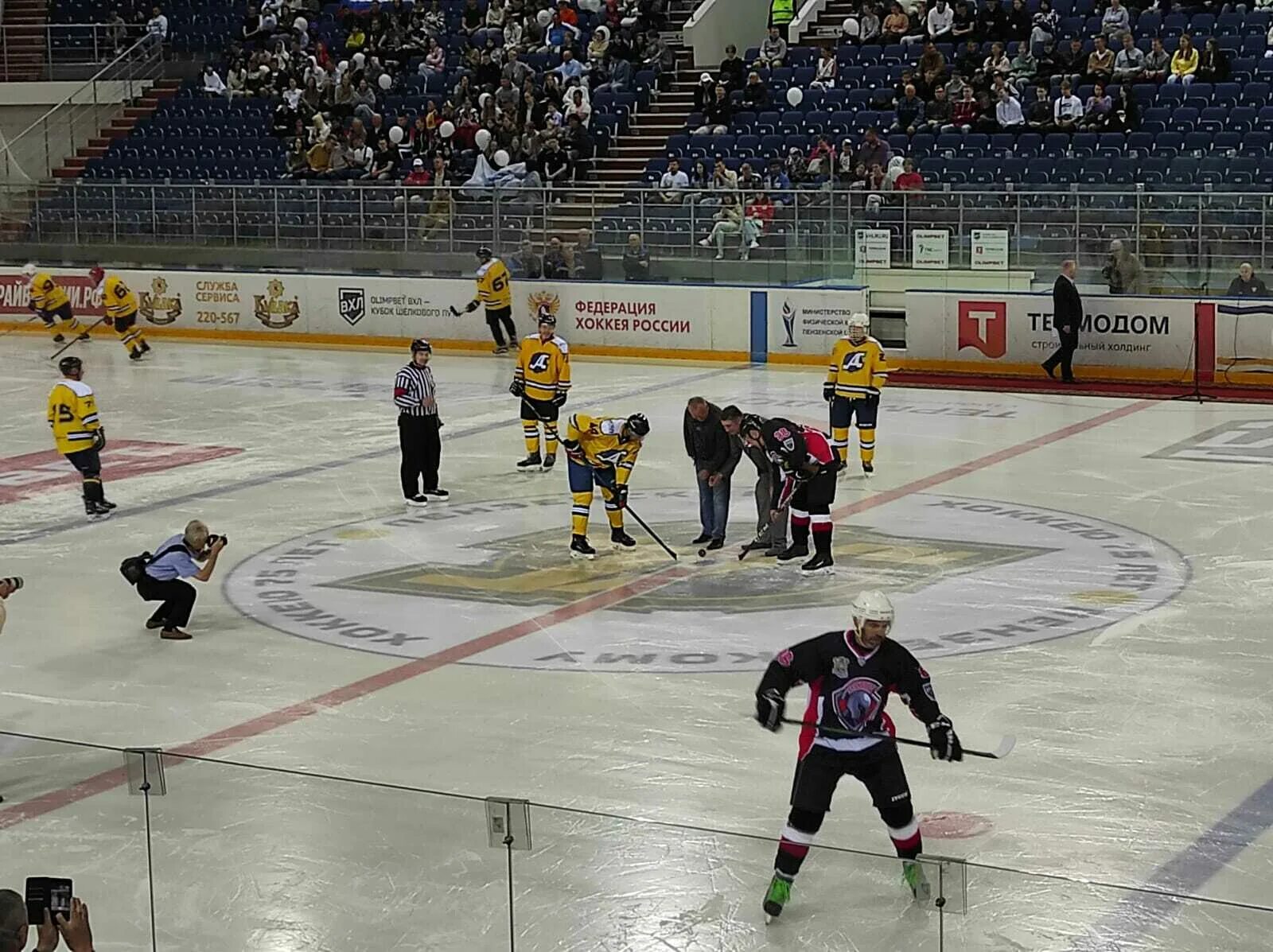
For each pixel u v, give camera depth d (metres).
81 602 13.19
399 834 6.13
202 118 35.22
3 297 32.75
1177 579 13.11
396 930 6.16
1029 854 7.97
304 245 29.80
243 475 18.22
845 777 9.02
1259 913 5.43
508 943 5.98
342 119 33.59
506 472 18.11
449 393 23.78
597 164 31.17
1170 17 28.72
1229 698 10.27
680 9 35.19
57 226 32.09
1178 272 23.06
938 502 16.09
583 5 34.38
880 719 7.06
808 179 27.44
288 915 6.29
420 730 10.02
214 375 26.16
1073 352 23.03
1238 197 22.58
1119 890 5.55
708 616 12.39
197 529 12.09
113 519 16.19
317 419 21.78
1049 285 24.12
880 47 30.77
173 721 10.28
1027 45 29.08
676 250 26.66
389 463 18.72
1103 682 10.64
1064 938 5.55
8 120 37.03
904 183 25.92
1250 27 28.16
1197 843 8.07
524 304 27.84
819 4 33.53
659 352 26.81
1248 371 22.42
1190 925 5.50
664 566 13.89
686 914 5.88
